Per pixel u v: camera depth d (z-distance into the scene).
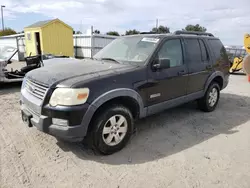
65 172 2.65
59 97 2.62
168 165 2.86
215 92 5.14
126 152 3.16
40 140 3.42
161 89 3.63
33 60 7.51
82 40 18.88
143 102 3.36
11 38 19.48
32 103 2.86
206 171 2.75
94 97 2.74
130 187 2.42
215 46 5.05
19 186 2.38
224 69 5.23
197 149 3.30
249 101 6.18
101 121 2.87
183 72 4.01
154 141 3.54
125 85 3.05
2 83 7.19
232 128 4.17
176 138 3.67
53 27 16.34
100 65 3.41
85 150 3.17
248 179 2.61
